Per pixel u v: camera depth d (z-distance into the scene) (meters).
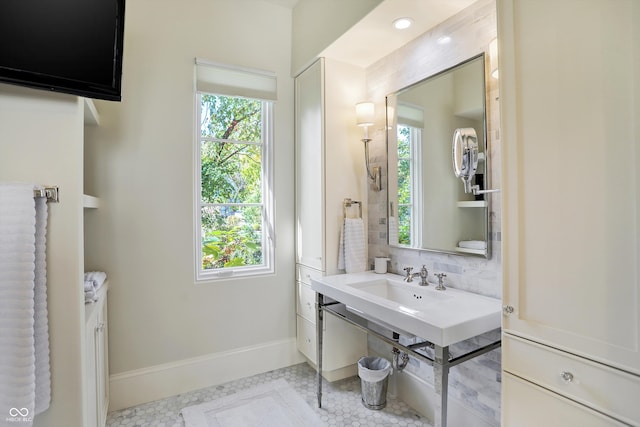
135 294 2.15
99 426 1.67
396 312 1.45
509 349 1.14
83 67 1.16
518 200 1.10
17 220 1.02
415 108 2.08
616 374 0.87
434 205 1.95
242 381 2.43
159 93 2.21
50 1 1.10
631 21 0.84
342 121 2.41
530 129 1.06
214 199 2.49
